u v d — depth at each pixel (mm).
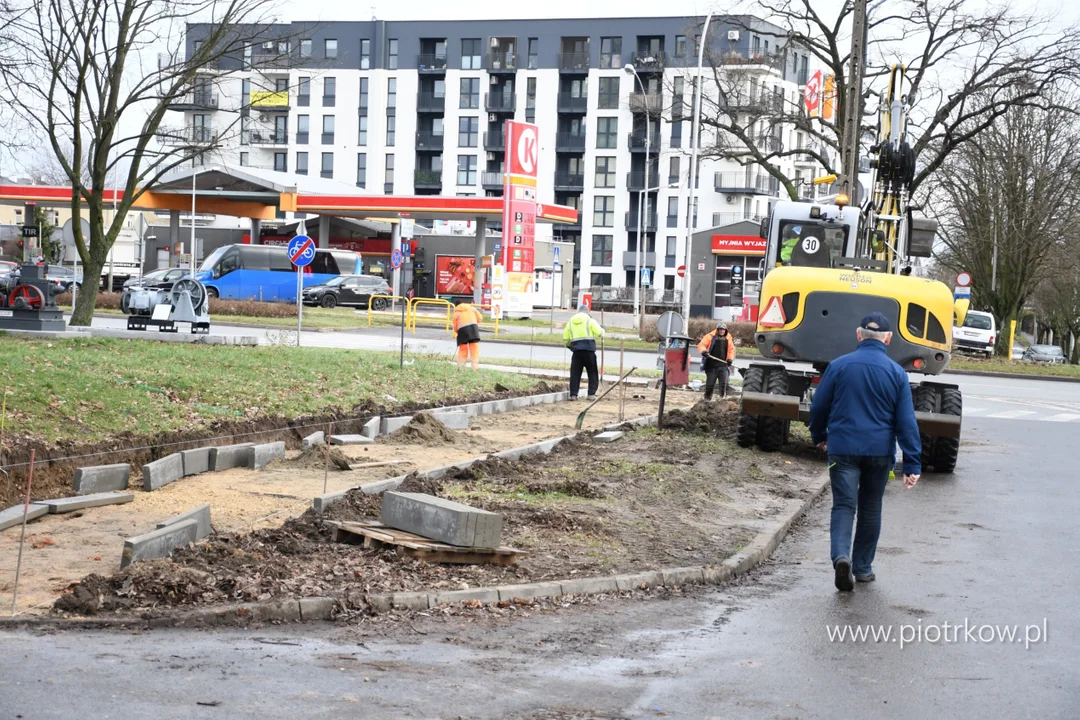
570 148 94750
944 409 16328
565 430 18141
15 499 10570
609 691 6164
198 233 81500
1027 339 99375
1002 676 6730
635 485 13000
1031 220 51219
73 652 6297
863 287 16797
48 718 5207
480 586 8234
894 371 9180
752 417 17141
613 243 94375
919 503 13703
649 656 6934
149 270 81500
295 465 13102
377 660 6520
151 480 11312
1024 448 19906
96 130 26344
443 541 8930
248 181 62562
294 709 5551
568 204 96062
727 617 8039
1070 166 50031
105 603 7152
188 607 7211
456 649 6871
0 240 80312
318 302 59562
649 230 93375
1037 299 77375
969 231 53375
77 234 26688
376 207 61812
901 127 20359
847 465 9164
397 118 98875
